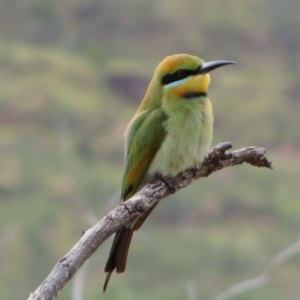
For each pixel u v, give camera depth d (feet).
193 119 28.99
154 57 140.97
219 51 142.20
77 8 141.59
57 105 107.45
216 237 74.74
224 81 122.01
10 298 65.41
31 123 104.99
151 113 29.58
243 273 68.13
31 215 77.30
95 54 130.93
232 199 82.17
